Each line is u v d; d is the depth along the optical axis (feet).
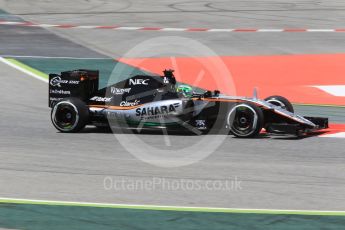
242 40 323.78
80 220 87.56
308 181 108.99
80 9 442.50
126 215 89.92
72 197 99.19
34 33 338.13
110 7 456.86
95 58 276.41
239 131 145.89
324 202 96.48
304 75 245.04
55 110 154.92
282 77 241.96
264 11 443.73
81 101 155.02
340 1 509.35
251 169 117.60
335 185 106.42
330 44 312.29
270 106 149.48
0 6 441.27
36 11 424.87
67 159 125.90
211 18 404.16
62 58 273.54
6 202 96.27
